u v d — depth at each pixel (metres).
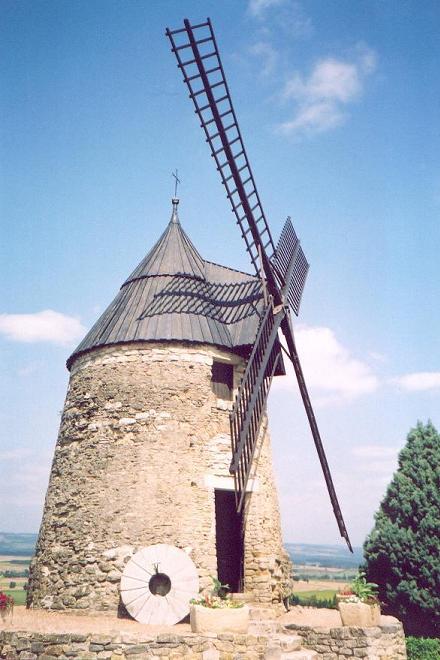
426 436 24.62
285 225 23.25
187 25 16.81
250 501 17.58
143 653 12.34
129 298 19.67
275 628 14.91
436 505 22.52
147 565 15.20
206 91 17.55
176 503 16.33
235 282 21.20
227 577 18.70
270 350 18.47
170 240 21.38
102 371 18.22
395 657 14.38
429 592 21.05
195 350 18.23
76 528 16.44
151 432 17.06
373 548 23.05
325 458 21.73
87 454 17.34
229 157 18.16
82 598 15.48
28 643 12.33
